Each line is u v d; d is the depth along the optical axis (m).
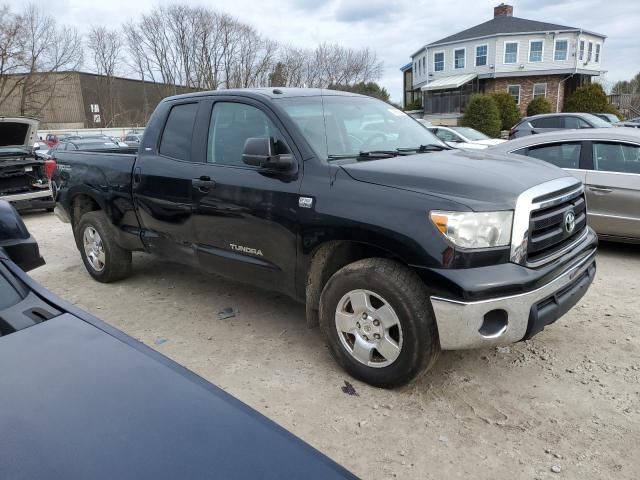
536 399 3.17
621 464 2.60
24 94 43.19
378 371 3.24
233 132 4.02
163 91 48.22
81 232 5.60
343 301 3.34
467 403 3.15
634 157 6.02
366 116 4.22
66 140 19.72
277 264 3.71
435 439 2.82
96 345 1.80
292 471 1.33
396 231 2.98
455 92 37.53
